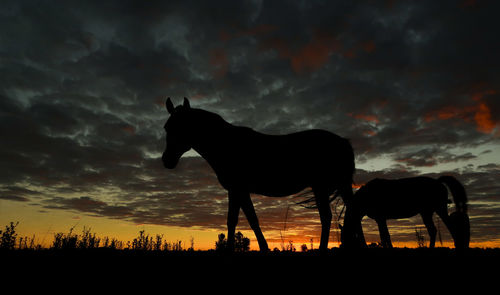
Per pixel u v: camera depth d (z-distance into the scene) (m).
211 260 3.75
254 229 4.47
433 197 7.97
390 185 8.14
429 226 8.23
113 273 3.38
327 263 3.54
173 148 4.79
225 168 4.55
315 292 2.81
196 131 4.68
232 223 4.44
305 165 4.61
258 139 4.64
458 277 3.09
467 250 4.28
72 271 3.45
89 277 3.27
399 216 8.38
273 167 4.56
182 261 3.73
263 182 4.62
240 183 4.52
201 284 3.04
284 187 4.70
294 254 4.01
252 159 4.54
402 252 4.16
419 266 3.44
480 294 2.70
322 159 4.64
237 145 4.56
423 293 2.75
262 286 2.97
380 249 4.37
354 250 4.23
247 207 4.51
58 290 2.94
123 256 4.05
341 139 4.90
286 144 4.63
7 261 3.82
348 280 3.08
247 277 3.18
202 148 4.71
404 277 3.14
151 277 3.25
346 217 4.80
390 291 2.80
